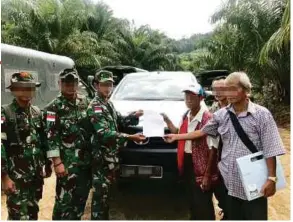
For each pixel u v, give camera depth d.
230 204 2.94
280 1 13.36
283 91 14.70
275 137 2.70
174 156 4.30
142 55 34.88
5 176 3.09
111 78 3.47
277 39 10.55
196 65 26.80
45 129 3.33
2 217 4.19
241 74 2.79
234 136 2.80
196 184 3.43
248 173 2.70
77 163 3.42
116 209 4.64
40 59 7.53
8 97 6.23
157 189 5.32
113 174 3.54
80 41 19.23
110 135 3.38
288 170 6.25
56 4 18.75
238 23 14.16
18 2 17.69
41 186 3.39
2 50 6.08
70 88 3.37
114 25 28.94
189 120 3.59
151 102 5.27
